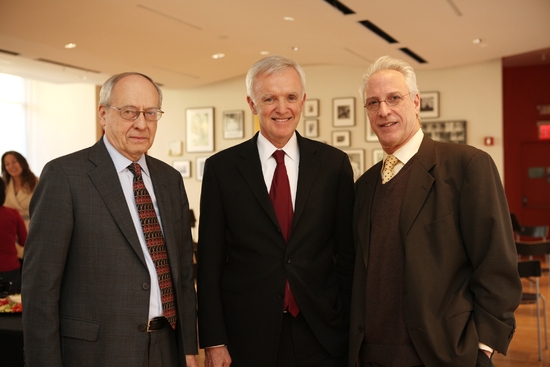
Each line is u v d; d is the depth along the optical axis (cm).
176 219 227
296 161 242
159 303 209
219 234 239
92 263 199
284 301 227
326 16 682
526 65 1208
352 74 1085
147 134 212
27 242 196
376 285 217
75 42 770
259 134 244
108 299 198
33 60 879
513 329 197
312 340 229
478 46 854
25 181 567
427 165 216
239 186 235
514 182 1227
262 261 228
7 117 1351
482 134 998
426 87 1033
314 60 954
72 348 196
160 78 1073
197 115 1202
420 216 210
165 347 210
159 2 614
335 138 1094
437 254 206
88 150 212
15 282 459
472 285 206
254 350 226
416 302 202
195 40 786
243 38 783
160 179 225
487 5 648
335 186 242
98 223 200
